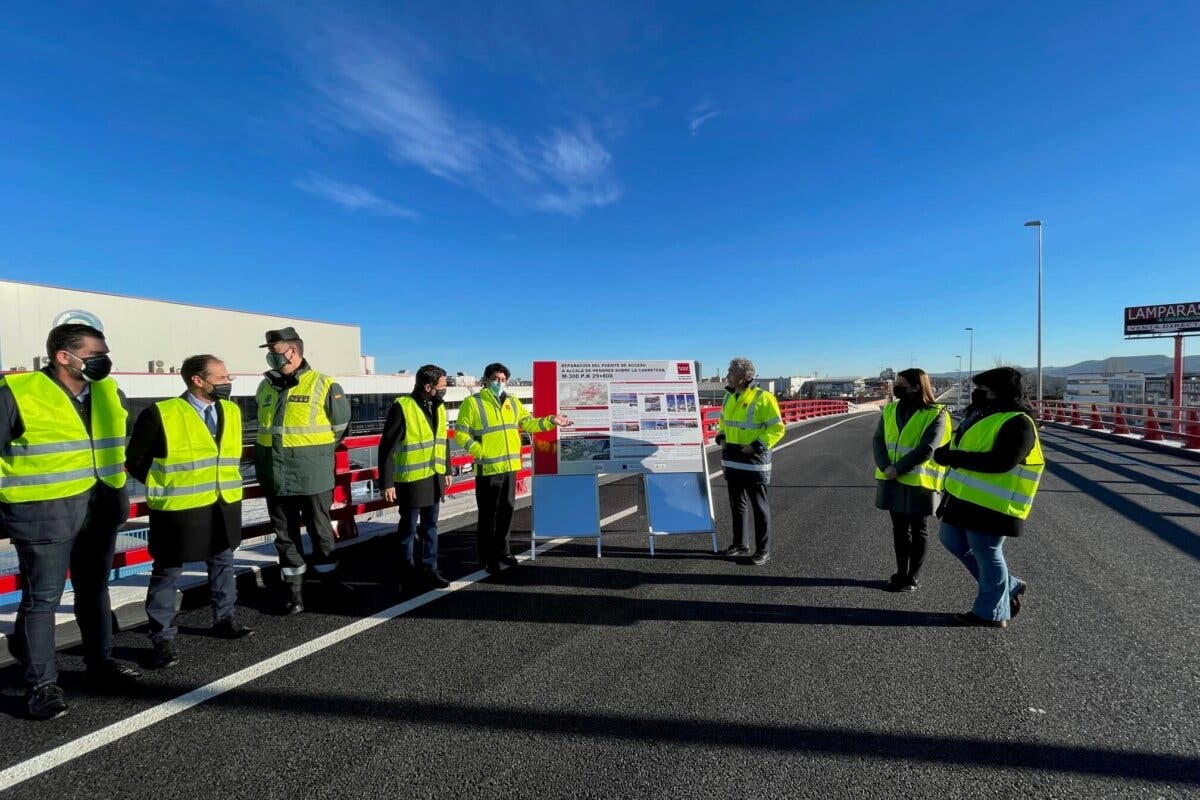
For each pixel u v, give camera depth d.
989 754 2.65
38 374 2.99
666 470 6.35
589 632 3.99
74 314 34.31
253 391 35.78
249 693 3.19
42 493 2.92
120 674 3.26
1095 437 21.23
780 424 5.50
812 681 3.32
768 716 2.96
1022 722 2.90
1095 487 10.02
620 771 2.54
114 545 3.34
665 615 4.30
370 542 6.10
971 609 4.18
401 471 4.75
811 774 2.52
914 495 4.67
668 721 2.92
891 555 5.88
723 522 7.48
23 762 2.59
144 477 3.47
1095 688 3.23
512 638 3.90
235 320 44.91
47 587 2.97
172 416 3.52
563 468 6.30
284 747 2.71
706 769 2.55
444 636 3.93
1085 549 6.04
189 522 3.53
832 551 6.03
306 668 3.47
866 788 2.43
